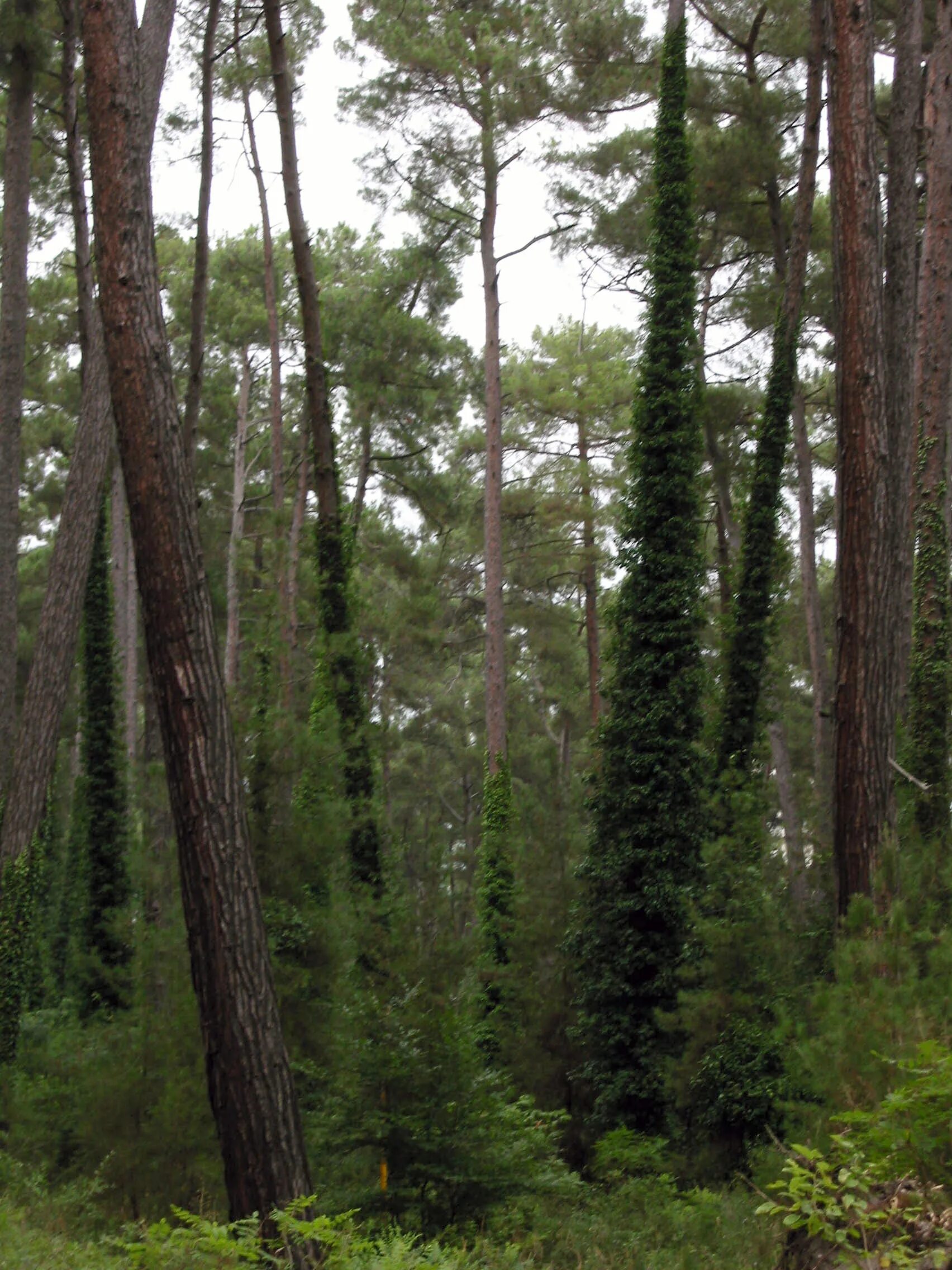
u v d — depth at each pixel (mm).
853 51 12758
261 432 38969
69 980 24906
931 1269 4727
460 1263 8242
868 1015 7062
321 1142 10555
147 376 8750
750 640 20469
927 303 19875
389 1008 10883
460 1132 10406
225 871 8297
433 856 12516
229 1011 8125
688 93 27141
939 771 17562
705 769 18953
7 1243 7773
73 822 29016
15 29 19984
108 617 23109
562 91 27719
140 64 9156
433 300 33969
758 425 21625
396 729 43375
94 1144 11109
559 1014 17531
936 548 18688
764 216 29219
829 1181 5160
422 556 39656
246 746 12531
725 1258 8836
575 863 18344
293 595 20594
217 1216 10180
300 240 19828
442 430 35625
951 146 20188
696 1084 14094
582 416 36094
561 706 51406
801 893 17297
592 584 38094
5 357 20562
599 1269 9445
